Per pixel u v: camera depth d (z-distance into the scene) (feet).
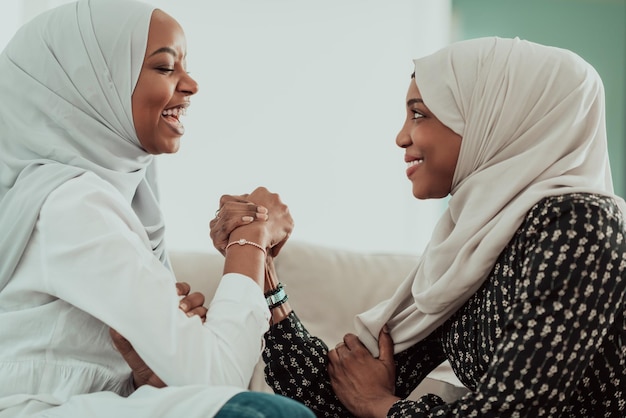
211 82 12.03
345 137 12.24
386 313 6.55
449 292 5.69
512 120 5.67
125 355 5.32
